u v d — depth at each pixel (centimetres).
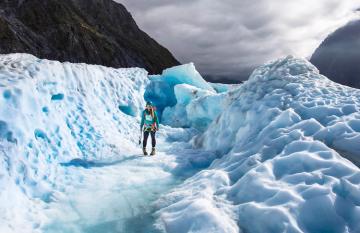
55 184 531
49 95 674
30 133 535
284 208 318
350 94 583
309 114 537
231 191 407
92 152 715
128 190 529
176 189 501
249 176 398
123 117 1023
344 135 434
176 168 649
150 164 679
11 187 428
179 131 1146
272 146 470
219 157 689
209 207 361
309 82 672
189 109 1297
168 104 1591
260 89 740
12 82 563
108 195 507
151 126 758
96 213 443
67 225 405
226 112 771
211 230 321
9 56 867
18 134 498
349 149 411
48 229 391
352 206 308
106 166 658
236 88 919
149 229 388
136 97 1195
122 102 1073
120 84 1128
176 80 1702
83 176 583
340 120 482
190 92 1412
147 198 495
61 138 648
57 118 675
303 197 329
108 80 1073
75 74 856
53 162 582
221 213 356
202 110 1230
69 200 482
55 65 764
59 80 742
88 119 799
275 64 837
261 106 646
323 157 389
